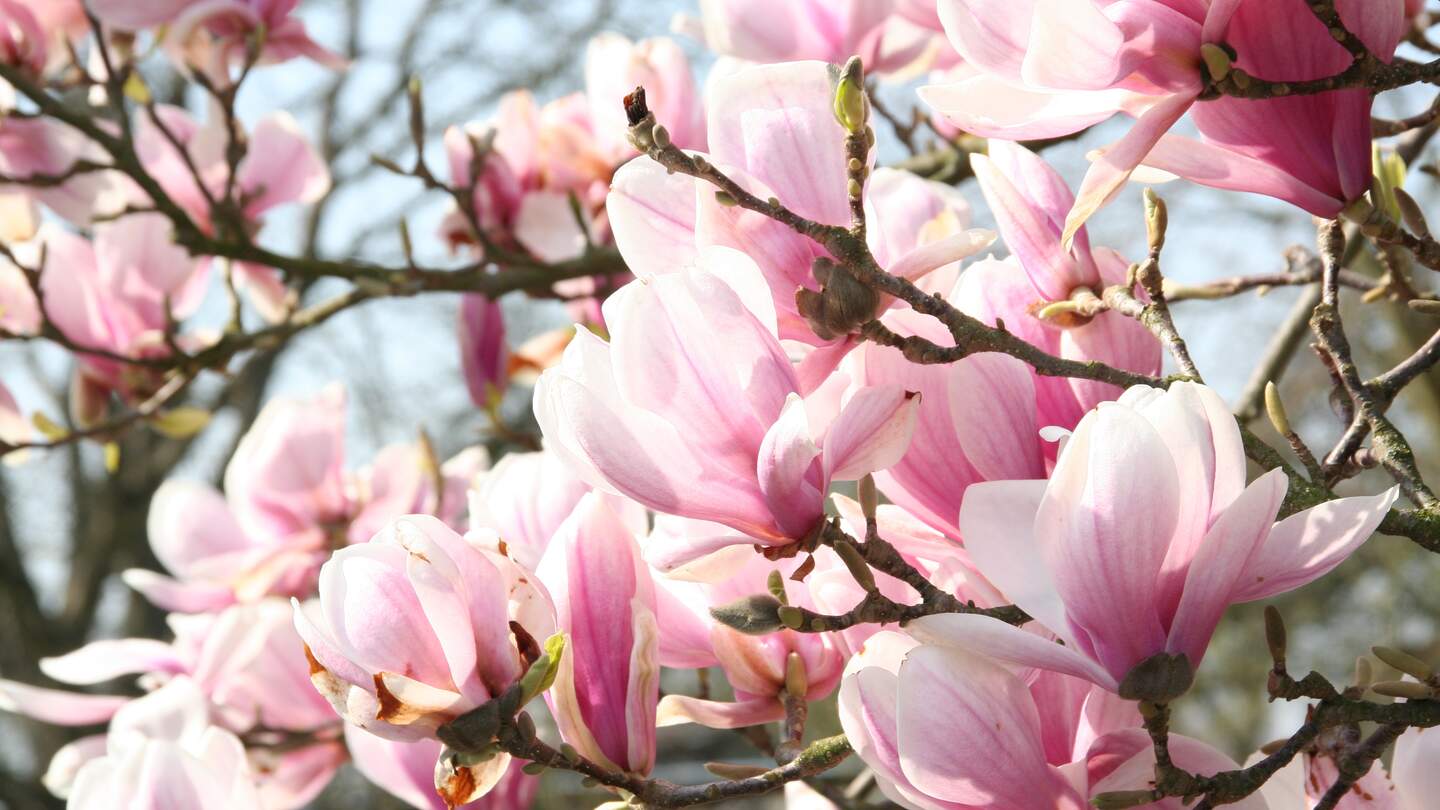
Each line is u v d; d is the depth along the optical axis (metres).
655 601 1.27
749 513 1.15
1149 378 1.21
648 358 1.13
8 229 2.37
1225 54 1.15
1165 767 1.12
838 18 1.88
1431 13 1.47
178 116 2.52
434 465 2.36
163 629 6.98
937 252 1.19
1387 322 3.66
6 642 6.59
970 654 1.13
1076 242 1.27
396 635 1.16
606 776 1.20
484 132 2.49
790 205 1.19
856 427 1.17
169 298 2.28
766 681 1.30
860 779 1.78
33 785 6.37
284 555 2.38
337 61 2.49
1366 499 1.11
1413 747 1.22
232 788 1.29
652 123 1.16
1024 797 1.13
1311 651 6.09
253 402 6.85
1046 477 1.22
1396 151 1.51
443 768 1.20
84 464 7.06
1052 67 1.15
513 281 2.27
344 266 2.28
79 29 2.43
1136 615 1.10
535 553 1.31
